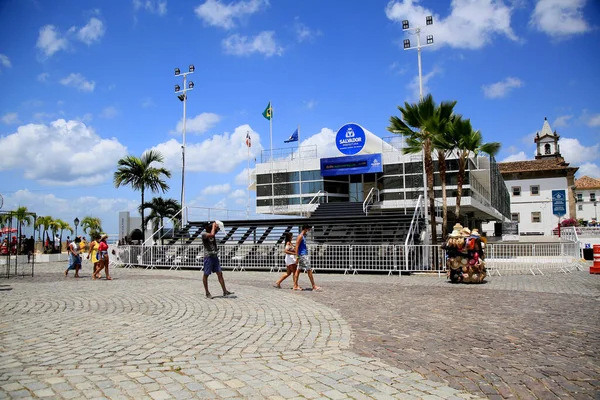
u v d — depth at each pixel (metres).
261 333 6.75
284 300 10.17
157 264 22.20
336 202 33.25
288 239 12.56
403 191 32.22
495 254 18.31
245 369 4.85
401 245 17.72
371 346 6.01
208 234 10.55
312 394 4.11
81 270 21.19
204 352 5.59
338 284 13.98
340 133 33.72
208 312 8.52
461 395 4.16
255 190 37.47
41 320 7.57
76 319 7.68
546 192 68.38
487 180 36.81
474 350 5.78
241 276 17.28
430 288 12.82
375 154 32.66
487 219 51.03
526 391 4.27
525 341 6.27
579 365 5.11
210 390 4.14
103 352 5.46
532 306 9.43
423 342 6.23
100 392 4.00
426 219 21.56
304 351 5.73
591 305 9.55
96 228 49.25
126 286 13.03
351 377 4.63
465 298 10.69
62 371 4.61
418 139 20.67
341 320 7.82
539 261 17.89
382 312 8.69
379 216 22.48
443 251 17.78
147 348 5.71
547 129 78.12
